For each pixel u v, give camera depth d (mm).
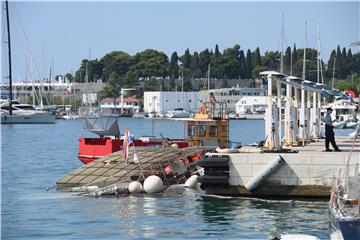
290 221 70812
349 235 50906
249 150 89750
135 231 68312
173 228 69188
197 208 79125
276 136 91562
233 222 71188
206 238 64625
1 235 67438
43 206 83062
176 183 97938
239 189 84125
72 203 84938
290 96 109125
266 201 82062
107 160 104375
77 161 148875
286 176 82688
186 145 119188
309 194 82312
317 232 65562
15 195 92375
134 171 97750
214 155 84438
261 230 67188
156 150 107688
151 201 85000
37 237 66562
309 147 102750
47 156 163500
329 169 81562
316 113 135250
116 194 90562
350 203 56375
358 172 75500
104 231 68688
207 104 128375
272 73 90312
